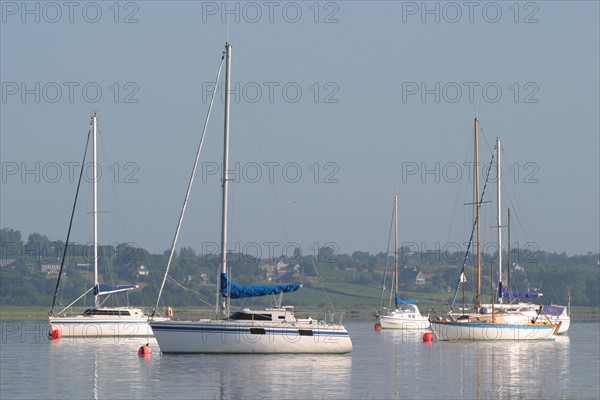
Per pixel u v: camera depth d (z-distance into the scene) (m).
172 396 124.56
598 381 143.25
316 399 123.31
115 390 129.38
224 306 170.62
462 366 164.50
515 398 125.62
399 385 136.88
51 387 132.50
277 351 168.75
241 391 128.75
